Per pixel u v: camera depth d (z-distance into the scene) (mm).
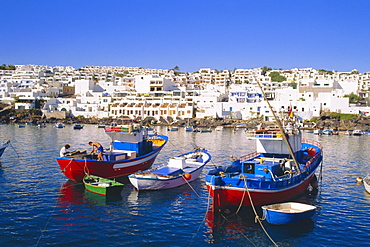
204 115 125875
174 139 74188
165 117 127688
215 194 21797
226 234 19688
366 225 21219
